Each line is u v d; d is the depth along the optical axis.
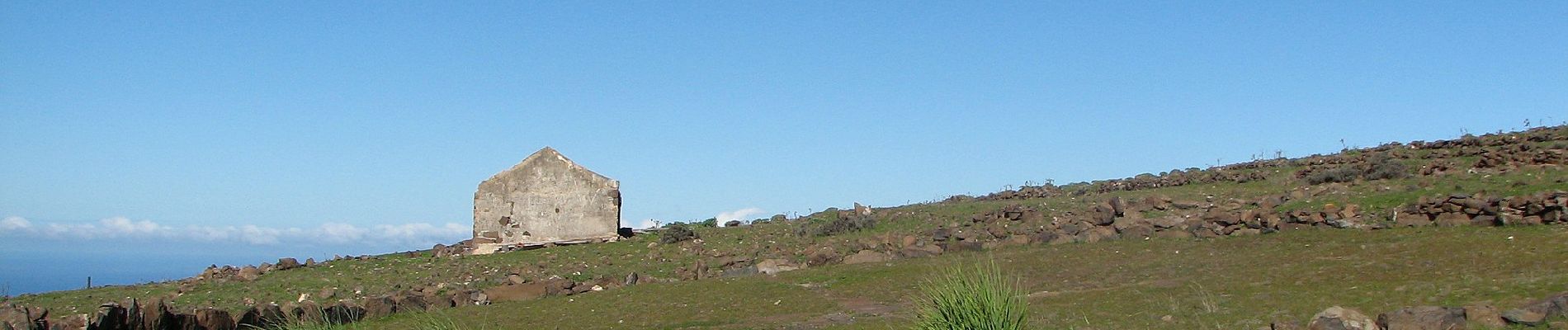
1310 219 28.69
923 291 16.80
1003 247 31.27
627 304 25.75
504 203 40.88
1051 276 25.62
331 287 31.81
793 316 22.64
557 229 40.62
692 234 40.16
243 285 33.25
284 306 26.72
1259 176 41.50
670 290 27.73
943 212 40.00
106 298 31.39
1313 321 15.62
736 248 36.34
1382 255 23.45
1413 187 31.92
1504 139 39.84
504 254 38.47
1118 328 18.00
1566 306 14.90
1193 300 20.00
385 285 31.88
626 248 38.25
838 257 31.14
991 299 14.12
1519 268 20.22
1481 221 25.95
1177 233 29.95
